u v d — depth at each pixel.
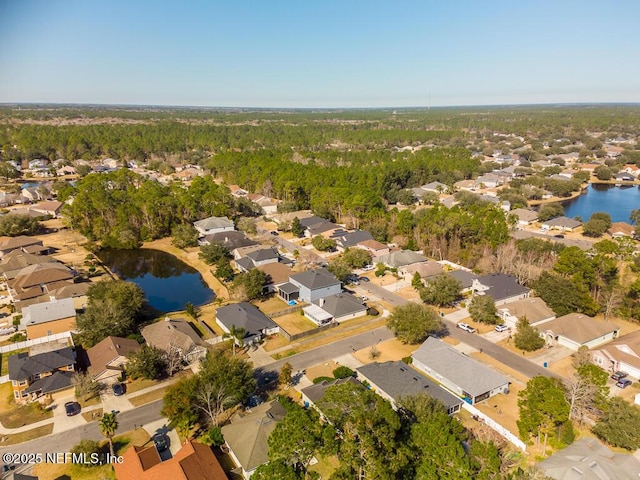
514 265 85.31
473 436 42.56
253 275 76.44
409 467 34.00
